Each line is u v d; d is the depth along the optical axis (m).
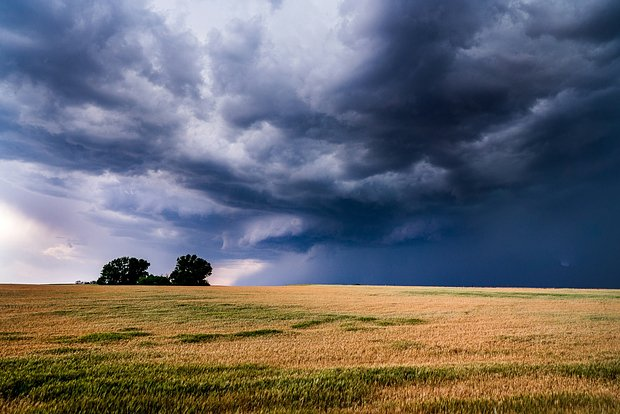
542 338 16.05
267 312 28.31
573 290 68.38
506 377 8.89
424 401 6.88
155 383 7.74
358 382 8.09
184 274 106.25
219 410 6.45
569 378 8.79
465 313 28.09
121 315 25.95
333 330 19.30
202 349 13.16
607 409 6.61
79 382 7.66
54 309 29.11
